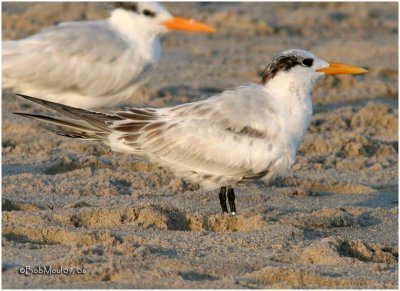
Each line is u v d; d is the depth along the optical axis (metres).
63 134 11.53
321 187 13.93
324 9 28.53
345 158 15.63
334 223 11.66
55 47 13.23
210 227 11.36
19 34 23.58
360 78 21.45
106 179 13.17
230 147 11.22
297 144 11.63
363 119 17.84
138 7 13.61
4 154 14.57
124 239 10.31
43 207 11.66
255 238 10.62
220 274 9.34
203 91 19.88
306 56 11.57
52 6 25.84
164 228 11.08
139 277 9.03
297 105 11.53
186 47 24.17
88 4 26.28
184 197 12.57
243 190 13.30
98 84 13.43
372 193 13.70
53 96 13.48
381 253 10.33
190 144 11.23
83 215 11.05
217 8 28.05
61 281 8.91
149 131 11.30
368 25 27.03
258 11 27.92
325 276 9.23
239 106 11.31
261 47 24.27
